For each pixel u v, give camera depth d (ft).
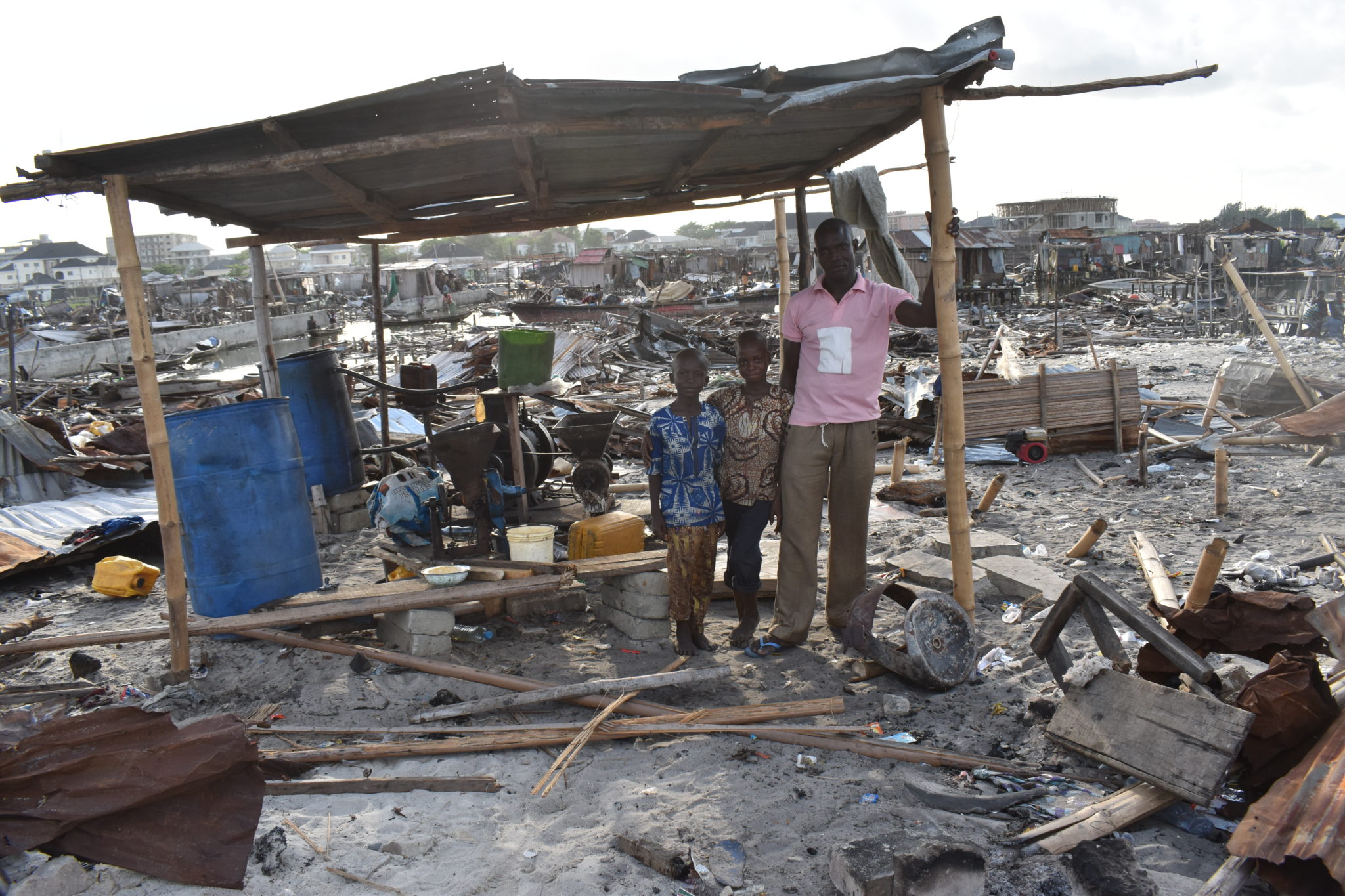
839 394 15.56
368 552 25.22
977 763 12.41
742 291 158.92
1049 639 13.82
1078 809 11.16
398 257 454.81
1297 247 138.82
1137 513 26.35
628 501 24.54
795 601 16.39
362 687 15.66
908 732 13.53
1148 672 12.78
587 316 109.60
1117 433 35.22
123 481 31.81
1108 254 176.55
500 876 10.19
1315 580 19.49
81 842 10.04
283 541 17.95
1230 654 13.55
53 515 27.45
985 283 151.74
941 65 14.56
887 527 25.77
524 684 15.24
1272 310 88.48
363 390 59.16
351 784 12.14
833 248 15.12
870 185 21.54
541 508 23.32
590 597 20.03
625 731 13.44
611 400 53.98
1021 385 35.58
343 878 10.18
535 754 13.23
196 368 93.97
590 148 17.37
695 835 10.89
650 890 9.86
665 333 82.38
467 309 199.82
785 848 10.62
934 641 14.73
